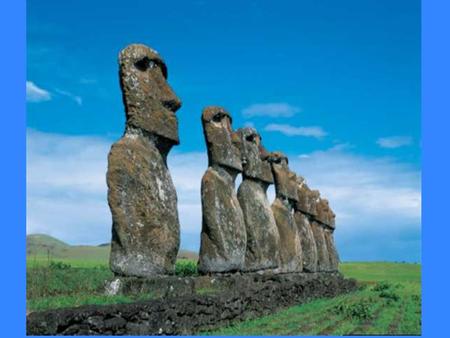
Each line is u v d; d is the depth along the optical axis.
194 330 16.89
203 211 24.05
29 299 15.45
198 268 23.91
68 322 12.38
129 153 18.53
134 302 14.94
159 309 15.17
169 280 17.98
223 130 25.06
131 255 18.06
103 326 13.09
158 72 19.80
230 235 24.06
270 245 28.36
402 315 26.20
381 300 33.78
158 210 18.83
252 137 28.92
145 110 19.12
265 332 18.75
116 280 17.91
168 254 19.00
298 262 33.25
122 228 18.06
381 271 65.44
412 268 68.62
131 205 18.28
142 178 18.61
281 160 34.31
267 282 25.77
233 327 18.97
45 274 20.31
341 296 36.75
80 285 20.53
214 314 18.23
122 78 19.17
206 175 24.39
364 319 24.09
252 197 28.11
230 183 25.06
